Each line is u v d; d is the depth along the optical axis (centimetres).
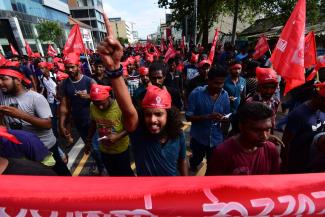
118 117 302
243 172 185
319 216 115
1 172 146
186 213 111
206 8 2588
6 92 273
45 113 284
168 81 487
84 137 418
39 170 158
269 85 284
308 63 380
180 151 230
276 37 1723
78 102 395
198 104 318
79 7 8106
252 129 168
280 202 112
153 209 110
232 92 371
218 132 327
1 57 394
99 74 507
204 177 117
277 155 192
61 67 859
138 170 225
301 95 402
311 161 224
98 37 8375
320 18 2198
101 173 394
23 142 191
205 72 436
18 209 110
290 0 2231
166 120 208
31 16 3928
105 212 110
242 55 898
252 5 2444
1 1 3184
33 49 3897
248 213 112
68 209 110
